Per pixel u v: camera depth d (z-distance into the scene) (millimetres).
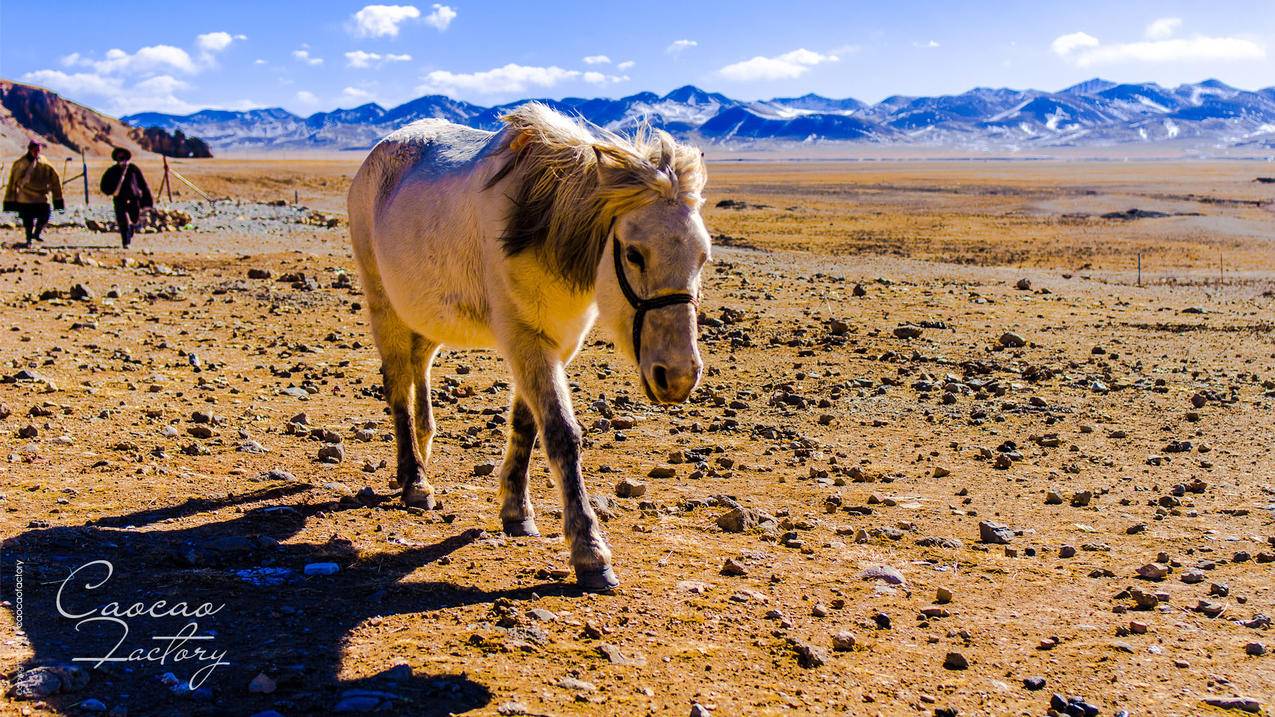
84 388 9344
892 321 14938
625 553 5766
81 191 42469
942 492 7402
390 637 4387
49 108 160000
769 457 8320
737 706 3904
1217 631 4918
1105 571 5758
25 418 8133
